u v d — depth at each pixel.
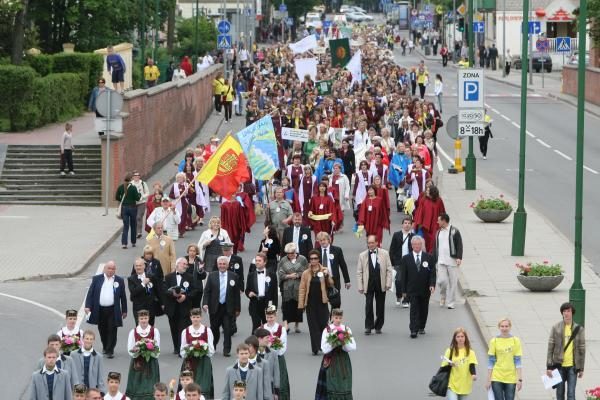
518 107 103.38
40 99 70.06
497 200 53.62
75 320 29.16
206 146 58.69
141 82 90.81
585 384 29.70
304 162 61.75
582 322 33.84
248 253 47.19
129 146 61.84
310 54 132.75
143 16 86.38
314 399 29.48
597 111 98.62
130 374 28.59
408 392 30.11
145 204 50.44
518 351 27.42
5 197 58.28
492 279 41.94
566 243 48.62
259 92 89.19
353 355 33.62
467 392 27.42
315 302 33.66
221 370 32.12
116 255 47.47
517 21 154.00
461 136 61.25
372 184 47.12
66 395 26.69
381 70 111.38
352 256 46.59
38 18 92.69
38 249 47.56
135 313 33.84
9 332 36.16
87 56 80.62
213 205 59.12
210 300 33.38
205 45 129.12
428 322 37.25
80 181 59.56
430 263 35.31
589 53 122.88
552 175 68.50
